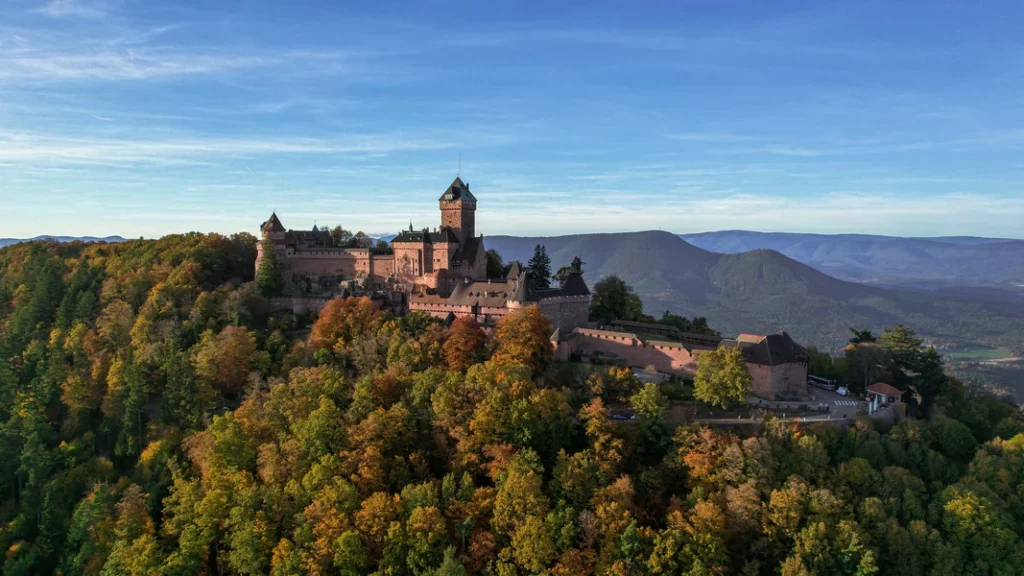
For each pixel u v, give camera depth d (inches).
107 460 4842.5
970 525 3395.7
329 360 5369.1
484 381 4318.4
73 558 4035.4
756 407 4498.0
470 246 7278.5
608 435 3865.7
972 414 4746.6
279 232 7829.7
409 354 5032.0
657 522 3535.9
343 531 3395.7
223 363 5246.1
